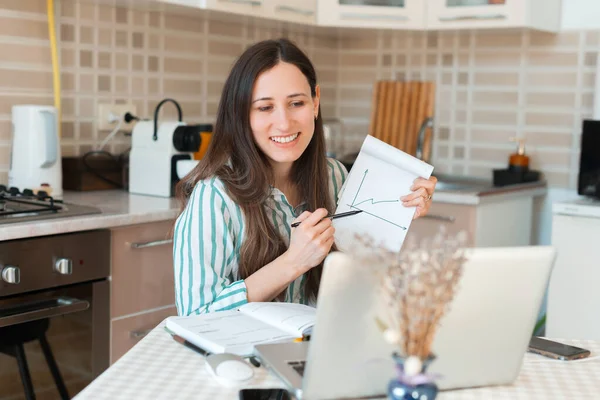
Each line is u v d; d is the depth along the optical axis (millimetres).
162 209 2307
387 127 3545
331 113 3693
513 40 3236
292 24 3113
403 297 872
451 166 3436
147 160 2609
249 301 1447
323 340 982
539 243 3260
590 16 3061
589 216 2627
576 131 3129
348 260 947
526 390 1116
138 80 2885
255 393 1026
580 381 1162
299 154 1564
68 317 2104
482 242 2840
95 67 2734
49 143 2393
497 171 3209
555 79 3156
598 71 2895
